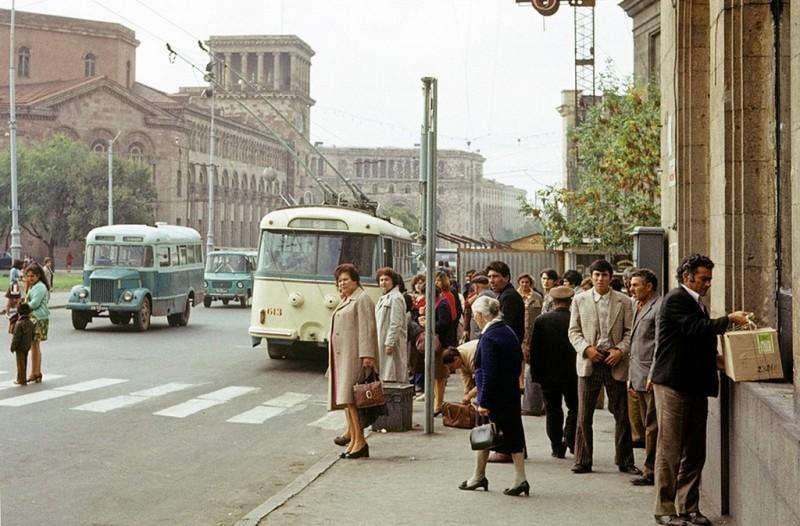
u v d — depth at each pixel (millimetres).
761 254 8703
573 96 67375
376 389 11102
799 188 5891
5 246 98938
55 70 120250
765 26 8688
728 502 8297
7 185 85000
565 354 11195
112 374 19453
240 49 144375
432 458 11250
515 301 11961
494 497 9109
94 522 8266
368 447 11648
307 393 17750
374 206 25281
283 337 21781
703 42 11539
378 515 8359
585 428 10359
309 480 9867
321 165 185375
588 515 8406
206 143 115188
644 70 35719
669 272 12625
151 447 11945
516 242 50938
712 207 9500
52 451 11375
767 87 8695
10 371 19469
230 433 13234
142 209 88500
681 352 7938
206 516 8602
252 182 130125
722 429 8320
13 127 48531
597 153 28906
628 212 26859
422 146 13508
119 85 102062
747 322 7730
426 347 13156
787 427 5867
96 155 88562
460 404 12820
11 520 8250
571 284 13891
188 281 34219
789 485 5809
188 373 20172
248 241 129125
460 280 37469
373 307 11297
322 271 21766
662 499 8062
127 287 30312
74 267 101875
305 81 150625
